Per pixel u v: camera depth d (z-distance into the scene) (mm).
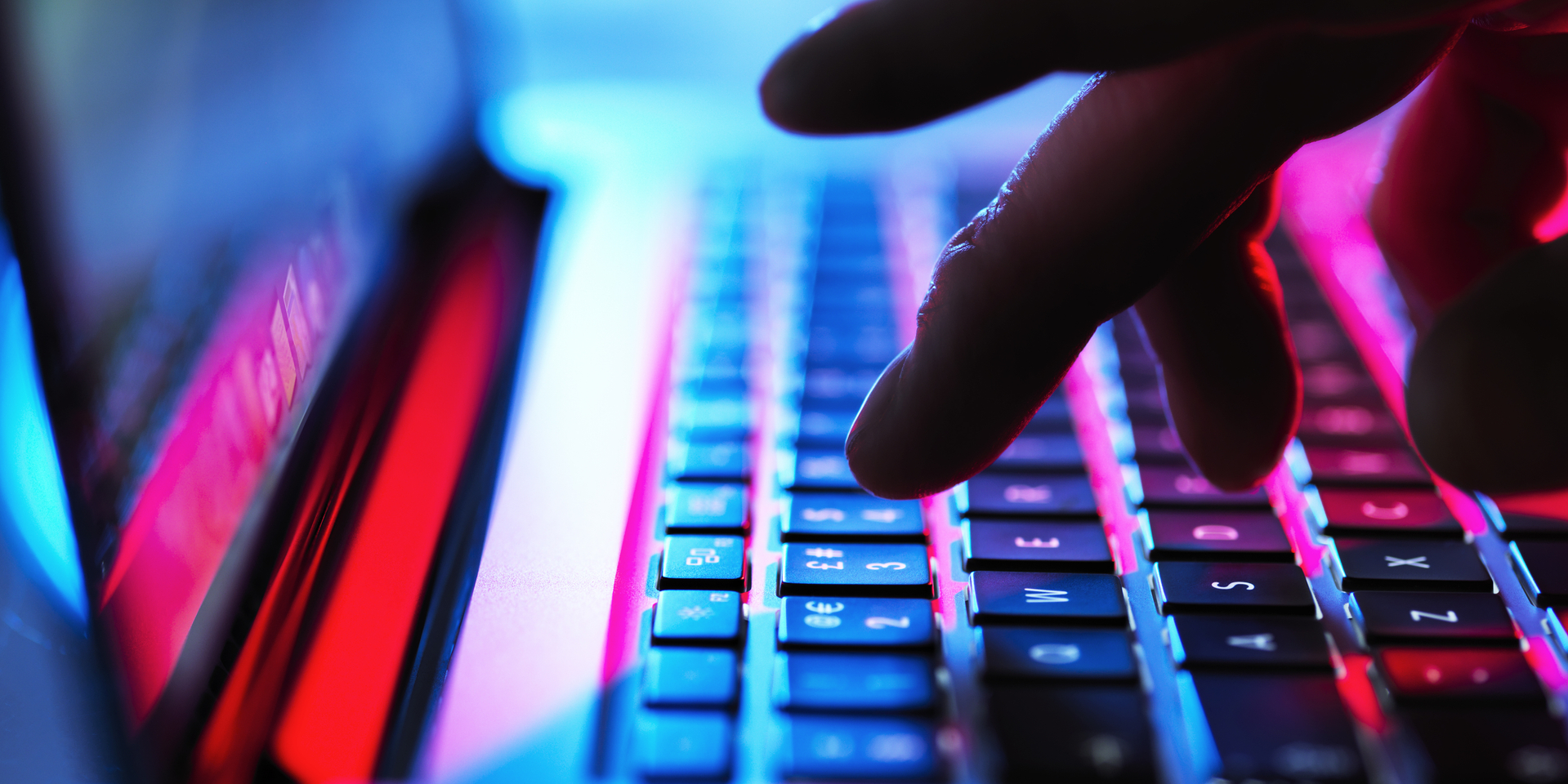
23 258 199
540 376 378
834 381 387
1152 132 238
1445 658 244
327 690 245
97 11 226
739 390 379
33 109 203
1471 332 240
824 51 219
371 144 417
